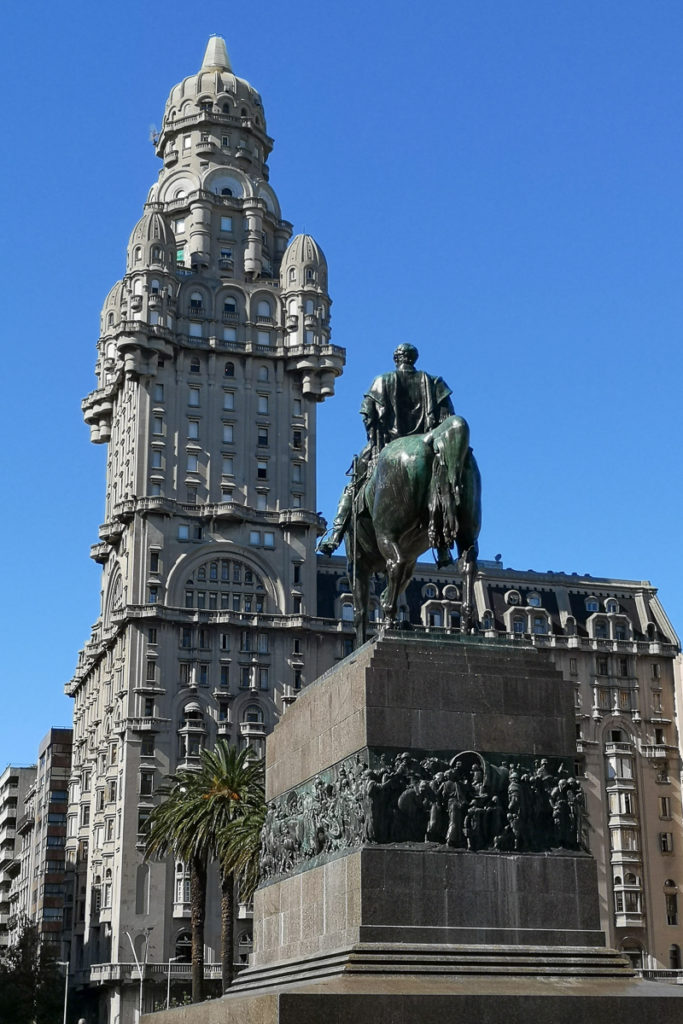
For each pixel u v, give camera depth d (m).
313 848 22.31
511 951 19.75
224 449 118.06
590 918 20.47
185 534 114.81
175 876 105.81
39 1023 107.50
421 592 119.44
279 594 115.44
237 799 68.31
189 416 118.00
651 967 108.25
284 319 123.00
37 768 167.50
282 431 120.69
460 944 19.78
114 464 124.31
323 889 21.42
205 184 127.44
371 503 24.50
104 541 121.31
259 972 23.67
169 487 115.69
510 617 118.25
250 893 66.44
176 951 104.12
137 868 105.12
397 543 23.55
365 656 21.95
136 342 115.50
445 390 26.70
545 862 20.59
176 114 131.62
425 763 20.91
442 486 22.95
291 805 24.25
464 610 23.06
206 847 68.94
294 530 117.38
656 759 115.50
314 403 122.50
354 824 20.86
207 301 121.56
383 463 23.86
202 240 124.44
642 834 112.31
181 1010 25.12
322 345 121.94
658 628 122.69
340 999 17.73
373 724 21.02
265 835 25.78
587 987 19.03
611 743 114.31
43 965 109.88
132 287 118.94
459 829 20.55
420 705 21.25
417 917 19.89
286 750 25.02
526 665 21.97
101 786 114.12
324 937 20.98
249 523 116.44
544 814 21.06
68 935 119.06
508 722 21.50
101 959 106.81
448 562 23.33
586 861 20.75
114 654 115.56
